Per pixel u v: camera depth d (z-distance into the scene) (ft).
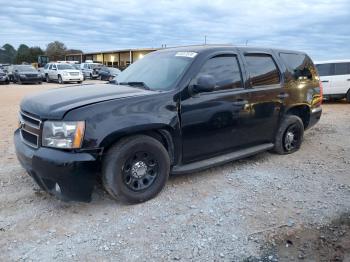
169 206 13.17
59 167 11.56
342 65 46.06
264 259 10.07
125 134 12.43
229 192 14.52
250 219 12.28
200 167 14.90
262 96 17.25
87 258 10.03
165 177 13.84
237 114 16.05
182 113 13.99
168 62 15.66
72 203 13.32
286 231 11.54
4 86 86.48
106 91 13.94
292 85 19.20
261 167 17.74
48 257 10.06
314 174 16.87
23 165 12.99
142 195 13.21
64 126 11.69
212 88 14.10
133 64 18.06
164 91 13.83
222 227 11.73
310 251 10.48
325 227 11.84
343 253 10.38
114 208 12.96
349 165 18.30
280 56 19.11
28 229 11.50
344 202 13.74
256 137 17.56
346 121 31.89
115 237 11.09
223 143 15.87
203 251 10.39
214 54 15.48
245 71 16.65
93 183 12.14
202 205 13.29
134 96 13.05
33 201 13.48
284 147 19.60
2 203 13.28
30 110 12.85
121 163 12.51
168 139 14.06
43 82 109.81
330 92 46.09
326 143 23.02
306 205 13.43
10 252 10.27
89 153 11.84
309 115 20.92
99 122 11.97
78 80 102.37
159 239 11.00
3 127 27.37
